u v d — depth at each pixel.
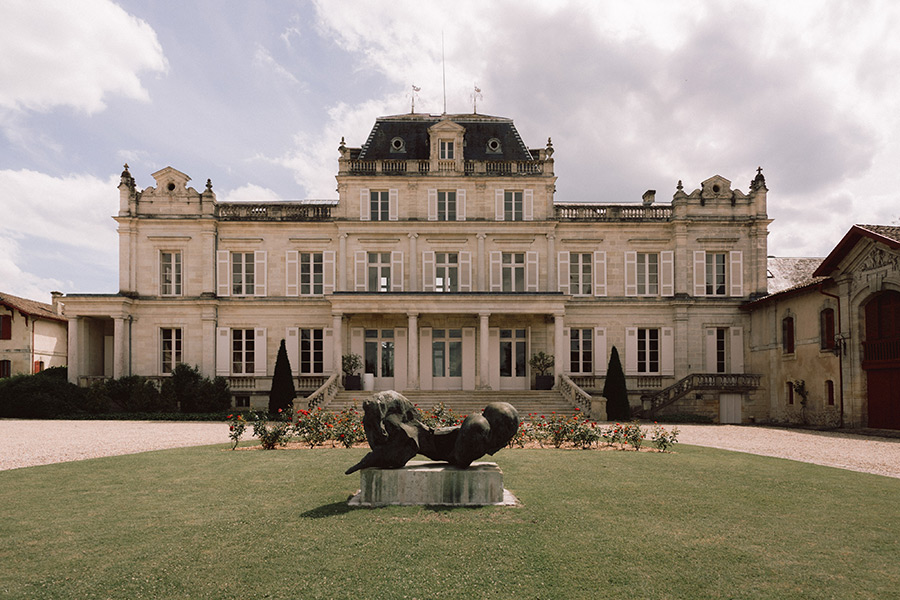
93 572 6.54
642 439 17.12
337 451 15.70
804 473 12.64
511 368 33.47
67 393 31.05
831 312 26.77
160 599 5.85
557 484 11.09
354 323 33.44
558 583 6.24
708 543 7.60
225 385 32.47
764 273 34.25
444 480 9.36
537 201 34.41
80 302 32.25
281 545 7.37
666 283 34.56
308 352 34.00
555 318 31.03
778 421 30.55
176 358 33.78
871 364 23.97
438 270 34.31
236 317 33.97
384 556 6.96
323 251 34.41
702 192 34.88
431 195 34.19
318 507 9.23
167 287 34.19
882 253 23.19
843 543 7.68
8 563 6.82
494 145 36.16
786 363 30.05
